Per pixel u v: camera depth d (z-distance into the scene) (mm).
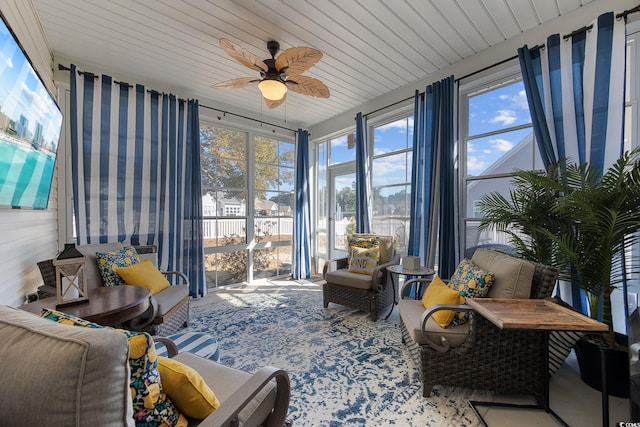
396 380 1843
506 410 1565
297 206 4762
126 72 3111
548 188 1969
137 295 1776
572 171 1933
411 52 2785
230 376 1220
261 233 4555
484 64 2764
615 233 1581
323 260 5035
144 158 3234
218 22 2301
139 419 746
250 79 2514
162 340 1398
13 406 550
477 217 2900
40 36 2271
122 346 612
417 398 1672
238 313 3084
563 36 2211
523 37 2504
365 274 3084
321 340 2414
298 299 3590
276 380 1131
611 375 1646
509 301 1559
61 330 620
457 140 2932
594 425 1454
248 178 4395
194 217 3627
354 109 4254
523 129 2594
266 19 2273
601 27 2018
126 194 3123
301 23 2332
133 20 2264
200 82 3375
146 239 3254
